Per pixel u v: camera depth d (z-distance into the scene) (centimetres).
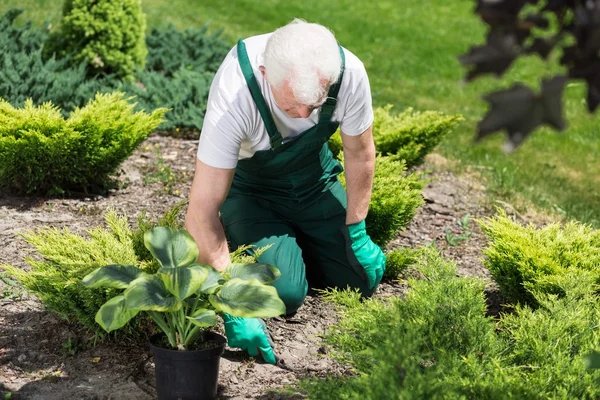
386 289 429
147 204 511
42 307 371
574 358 292
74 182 518
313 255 404
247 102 320
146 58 820
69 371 324
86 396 306
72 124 485
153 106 666
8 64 618
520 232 405
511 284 396
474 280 339
